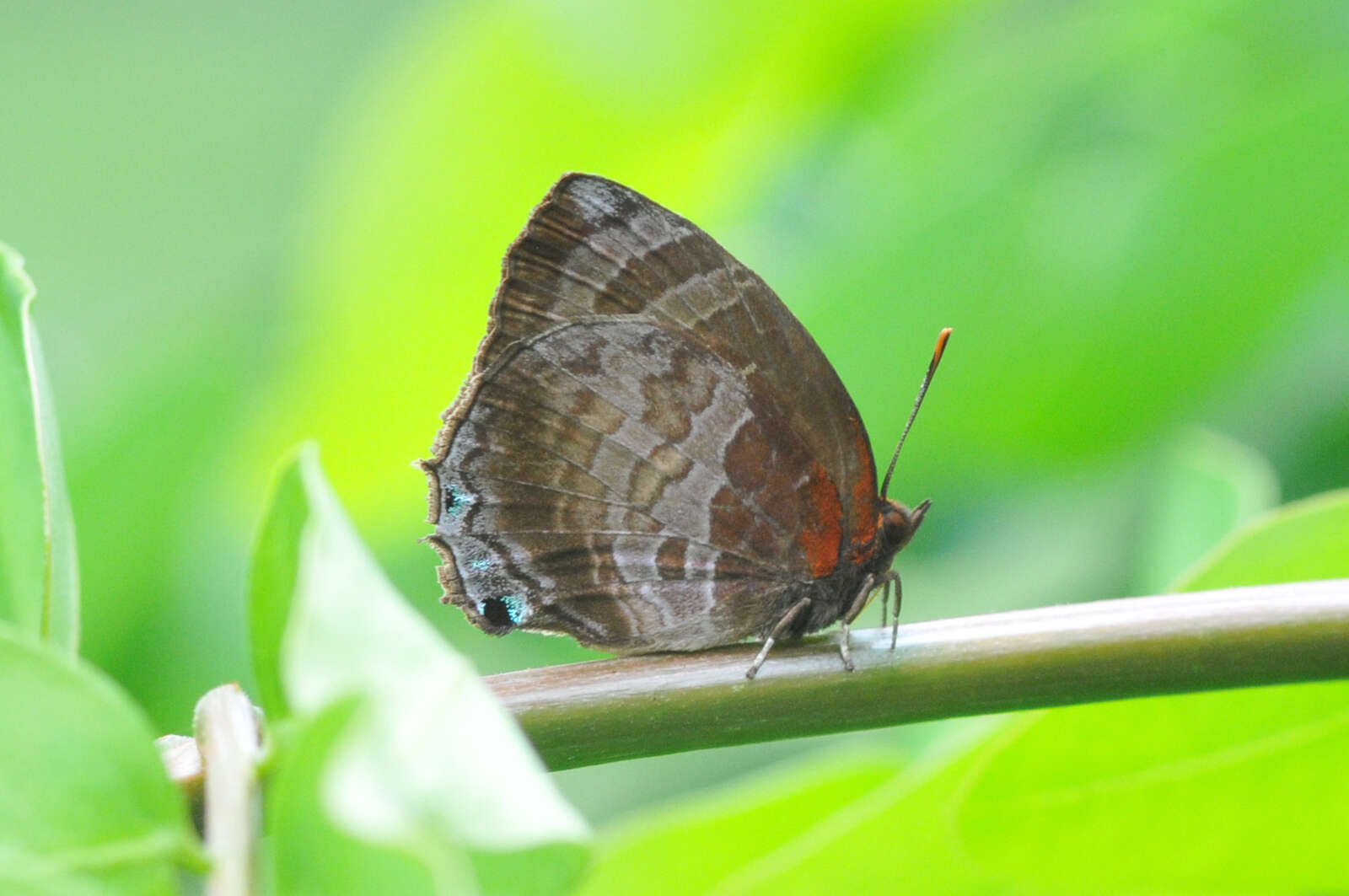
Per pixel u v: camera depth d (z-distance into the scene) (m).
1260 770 0.58
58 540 0.57
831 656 0.57
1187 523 0.59
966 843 0.57
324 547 0.51
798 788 0.57
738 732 0.57
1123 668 0.57
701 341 0.59
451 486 0.59
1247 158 0.59
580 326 0.59
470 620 0.59
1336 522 0.58
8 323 0.57
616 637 0.59
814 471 0.59
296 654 0.49
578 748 0.57
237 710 0.56
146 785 0.49
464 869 0.43
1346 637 0.57
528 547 0.59
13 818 0.47
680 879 0.57
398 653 0.49
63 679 0.49
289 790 0.44
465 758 0.48
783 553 0.59
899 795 0.57
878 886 0.57
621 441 0.59
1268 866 0.58
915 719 0.57
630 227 0.59
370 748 0.44
